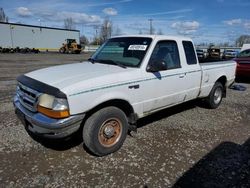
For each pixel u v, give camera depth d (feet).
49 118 10.22
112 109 11.76
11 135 13.94
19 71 45.01
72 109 10.28
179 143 13.65
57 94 9.99
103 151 11.77
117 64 13.58
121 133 12.41
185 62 16.07
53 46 177.99
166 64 14.01
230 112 19.88
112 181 9.98
